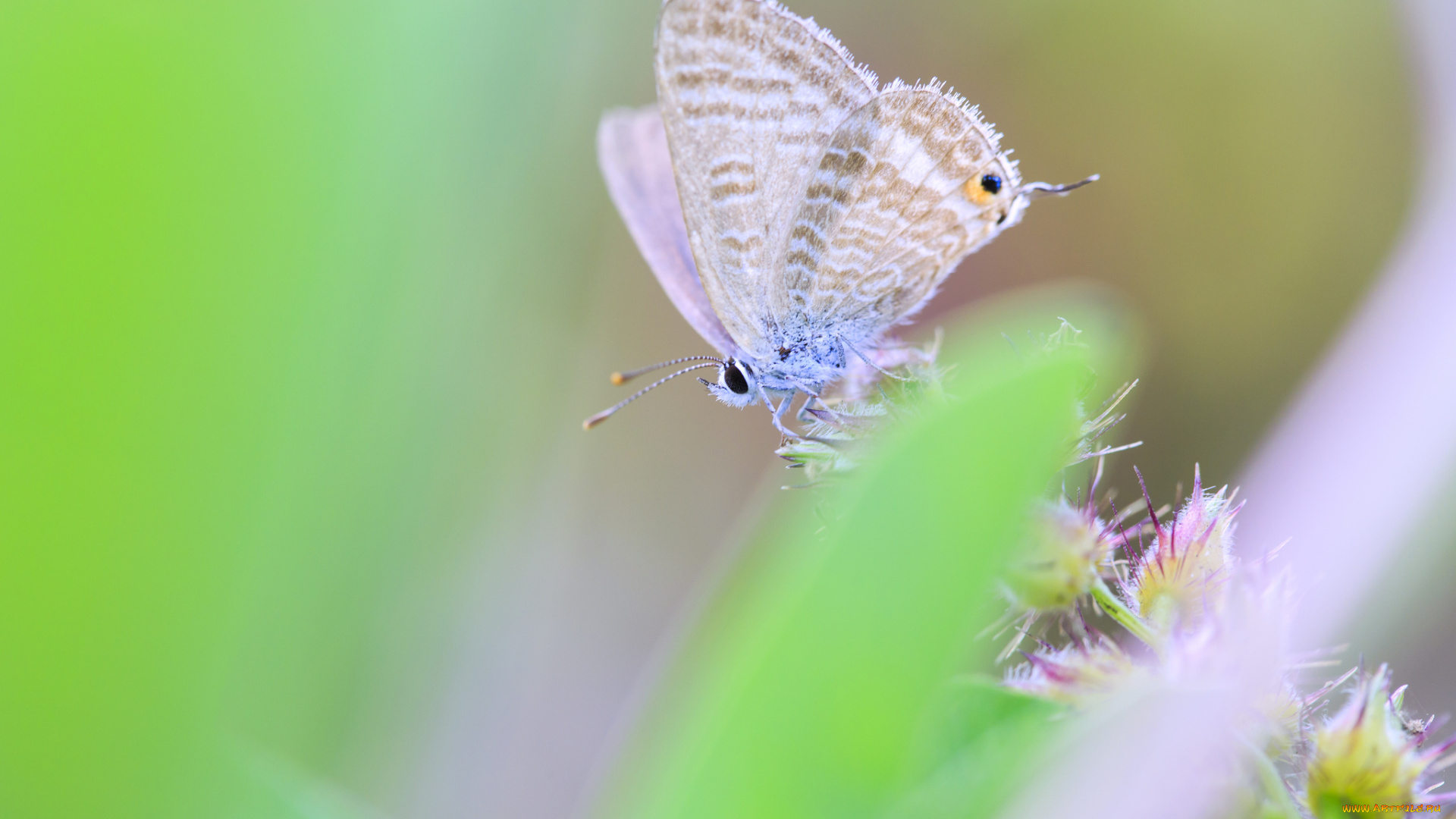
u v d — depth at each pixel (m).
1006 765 0.08
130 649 0.09
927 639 0.08
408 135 0.12
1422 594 0.23
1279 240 0.37
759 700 0.08
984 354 0.08
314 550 0.11
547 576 0.37
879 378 0.20
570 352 0.34
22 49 0.09
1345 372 0.26
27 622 0.09
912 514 0.08
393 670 0.15
